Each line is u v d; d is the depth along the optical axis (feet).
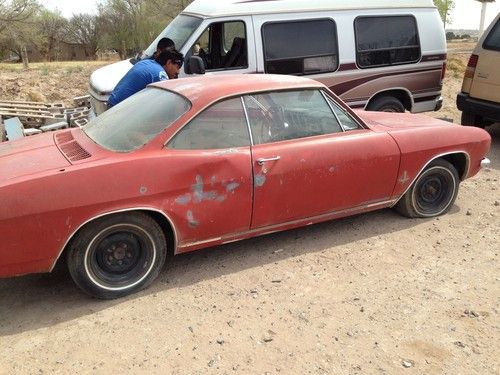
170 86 14.74
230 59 23.79
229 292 13.05
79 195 11.48
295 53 23.84
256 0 23.35
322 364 10.57
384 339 11.32
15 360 10.71
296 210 14.32
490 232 16.34
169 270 14.11
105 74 24.25
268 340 11.27
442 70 27.20
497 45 24.81
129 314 12.18
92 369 10.45
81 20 132.98
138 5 113.09
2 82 47.44
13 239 11.15
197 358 10.74
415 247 15.35
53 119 27.58
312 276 13.79
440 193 17.22
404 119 17.49
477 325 11.80
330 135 14.74
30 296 13.03
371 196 15.52
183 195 12.58
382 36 25.43
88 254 12.08
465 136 16.76
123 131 13.30
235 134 13.44
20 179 11.27
